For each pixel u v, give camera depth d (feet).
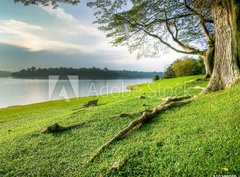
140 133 25.71
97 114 38.78
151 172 17.17
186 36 77.00
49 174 19.76
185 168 16.37
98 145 24.77
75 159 22.11
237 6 33.65
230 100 27.35
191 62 156.25
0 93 186.29
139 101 50.08
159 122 28.27
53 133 30.81
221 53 35.91
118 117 34.17
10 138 31.04
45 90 211.20
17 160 22.95
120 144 23.67
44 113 63.16
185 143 20.18
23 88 239.30
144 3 49.32
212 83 36.96
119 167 18.45
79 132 29.99
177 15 63.10
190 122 25.32
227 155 16.30
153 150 20.39
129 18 54.39
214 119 23.67
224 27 35.29
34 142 27.78
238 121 20.90
